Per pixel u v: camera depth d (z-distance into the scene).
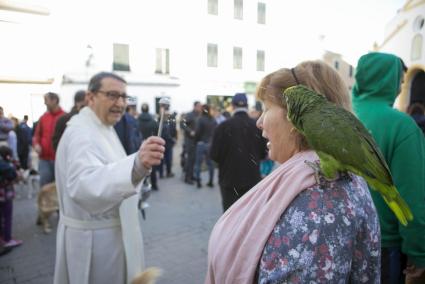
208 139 7.04
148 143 1.39
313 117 0.94
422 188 1.61
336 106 0.97
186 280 3.22
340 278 0.84
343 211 0.87
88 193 1.49
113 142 1.94
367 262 0.94
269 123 1.12
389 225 1.72
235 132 3.85
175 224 4.72
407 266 1.75
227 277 0.98
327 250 0.83
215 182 7.77
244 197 1.12
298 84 1.07
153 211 5.34
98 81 1.83
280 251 0.87
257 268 0.92
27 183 5.98
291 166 1.01
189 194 6.55
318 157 1.00
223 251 1.03
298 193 0.91
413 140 1.63
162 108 1.25
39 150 4.42
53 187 4.44
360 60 1.87
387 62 1.79
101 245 1.77
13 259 3.68
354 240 0.89
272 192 0.99
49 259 3.67
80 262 1.77
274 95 1.09
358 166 0.91
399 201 0.93
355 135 0.91
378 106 1.79
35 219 4.98
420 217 1.59
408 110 3.85
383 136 1.68
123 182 1.43
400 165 1.62
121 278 1.83
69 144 1.72
